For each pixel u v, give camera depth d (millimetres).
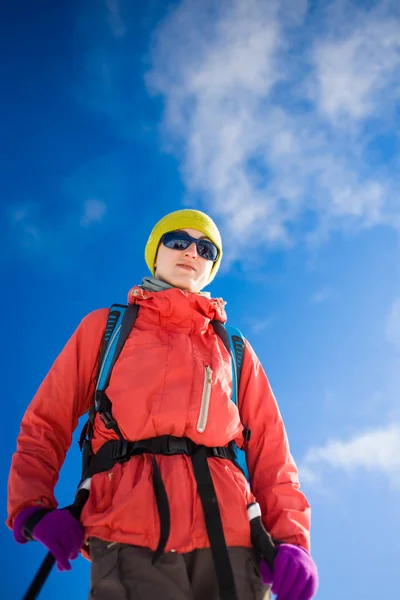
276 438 2703
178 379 2459
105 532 2107
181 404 2363
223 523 2174
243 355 2893
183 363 2500
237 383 2811
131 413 2361
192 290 3201
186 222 3391
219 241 3473
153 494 2150
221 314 2957
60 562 2039
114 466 2307
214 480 2277
